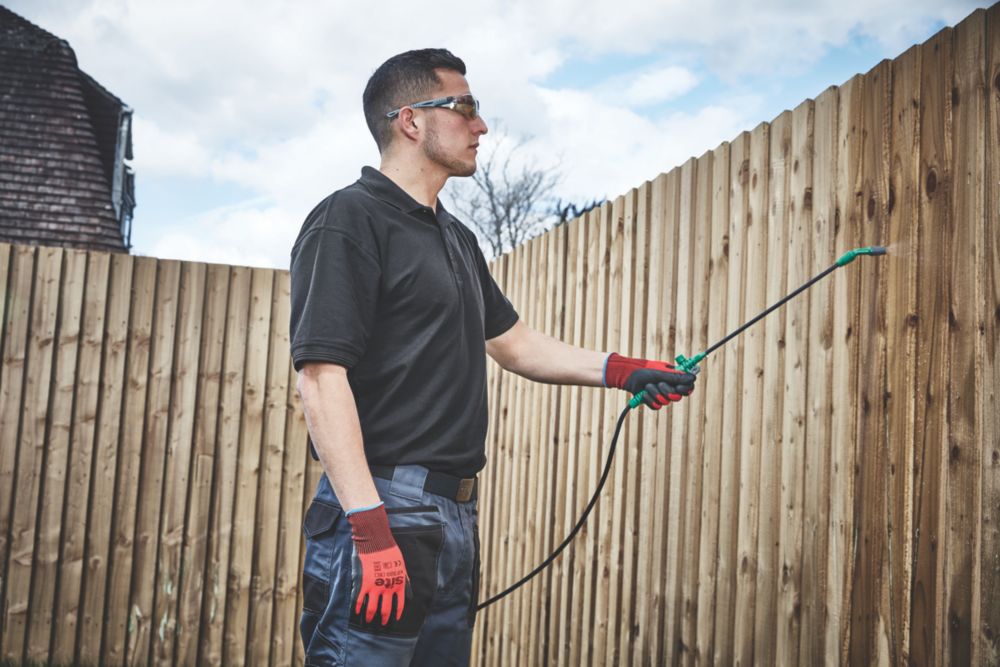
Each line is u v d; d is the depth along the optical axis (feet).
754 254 8.21
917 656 6.05
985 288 5.65
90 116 40.34
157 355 15.64
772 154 8.06
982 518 5.57
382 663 5.46
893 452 6.37
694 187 9.32
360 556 5.27
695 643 8.71
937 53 6.19
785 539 7.53
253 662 15.62
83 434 15.28
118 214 39.86
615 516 10.40
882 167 6.66
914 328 6.26
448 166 6.37
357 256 5.70
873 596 6.49
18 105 35.96
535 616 12.41
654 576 9.50
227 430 15.80
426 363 5.91
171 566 15.46
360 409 5.88
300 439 16.05
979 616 5.55
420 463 5.82
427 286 5.92
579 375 6.99
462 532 5.99
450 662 5.97
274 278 16.14
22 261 15.24
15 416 15.05
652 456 9.74
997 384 5.51
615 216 10.94
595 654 10.61
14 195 34.58
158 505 15.46
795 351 7.55
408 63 6.41
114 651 15.16
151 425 15.55
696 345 9.06
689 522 8.93
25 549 14.97
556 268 12.62
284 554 15.87
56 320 15.30
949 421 5.89
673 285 9.58
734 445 8.32
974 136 5.81
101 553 15.23
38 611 14.97
